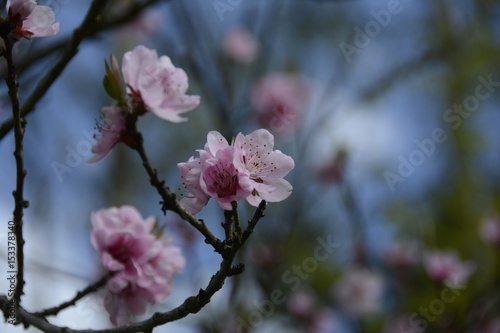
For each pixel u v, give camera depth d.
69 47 2.95
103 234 3.10
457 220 9.72
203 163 2.48
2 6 2.95
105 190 8.46
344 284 7.79
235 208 2.32
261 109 7.29
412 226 9.09
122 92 2.47
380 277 7.71
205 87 5.86
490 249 7.61
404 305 7.73
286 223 6.34
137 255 3.11
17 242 2.47
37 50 3.88
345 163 7.50
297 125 7.29
